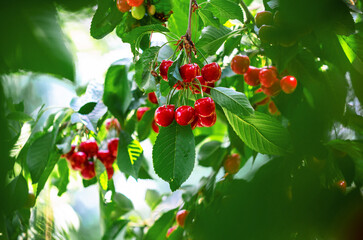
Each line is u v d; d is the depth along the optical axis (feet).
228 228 1.92
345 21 2.46
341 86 2.80
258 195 1.97
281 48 2.83
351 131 3.30
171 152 2.60
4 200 1.87
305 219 2.01
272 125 2.79
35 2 1.44
